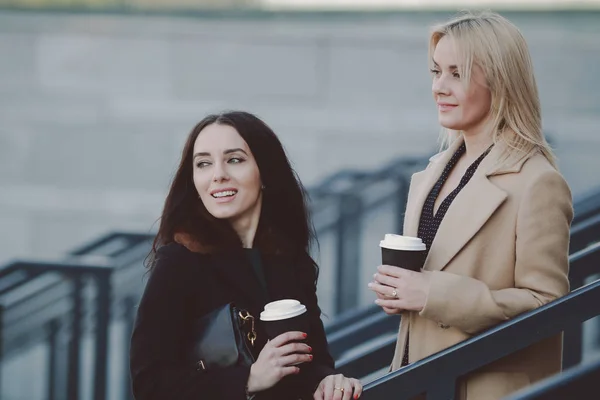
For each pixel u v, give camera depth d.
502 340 3.69
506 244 4.20
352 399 3.89
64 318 9.11
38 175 13.75
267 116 13.30
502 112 4.32
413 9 13.11
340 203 10.83
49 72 13.72
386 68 12.99
